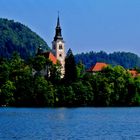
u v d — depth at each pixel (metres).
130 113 187.38
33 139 93.88
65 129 114.06
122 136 100.00
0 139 93.81
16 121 139.75
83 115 170.88
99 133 105.62
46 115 168.25
